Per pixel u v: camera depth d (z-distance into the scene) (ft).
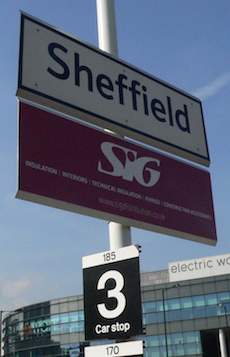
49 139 17.53
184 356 309.22
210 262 322.55
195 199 21.66
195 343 309.83
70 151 17.92
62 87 18.51
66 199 17.17
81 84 19.15
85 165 18.16
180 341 313.12
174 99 22.53
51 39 18.81
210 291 314.35
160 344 317.01
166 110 21.94
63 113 18.39
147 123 20.90
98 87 19.66
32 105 17.62
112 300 17.51
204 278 318.45
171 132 21.76
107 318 17.49
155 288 328.08
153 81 21.88
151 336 320.09
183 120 22.52
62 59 18.88
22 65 17.66
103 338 17.43
